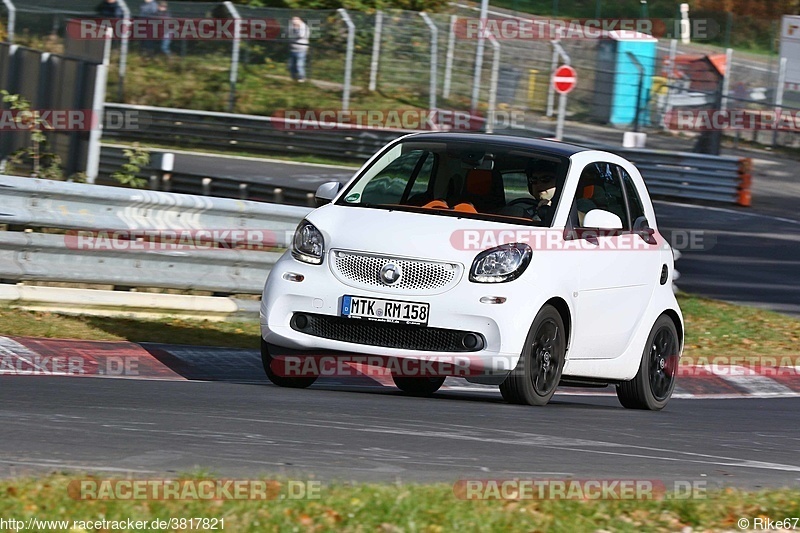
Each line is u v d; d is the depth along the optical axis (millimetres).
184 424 22562
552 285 28656
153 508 15445
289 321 28797
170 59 111375
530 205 29922
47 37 105188
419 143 31734
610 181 32500
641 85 111438
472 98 109688
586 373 31141
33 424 21281
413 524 15469
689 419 32531
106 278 38094
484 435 24172
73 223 37469
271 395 28031
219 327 40094
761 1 155125
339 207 30141
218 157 97375
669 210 91812
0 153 59062
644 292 33062
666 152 98250
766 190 105562
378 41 112812
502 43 114062
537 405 29219
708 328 51812
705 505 18266
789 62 130500
